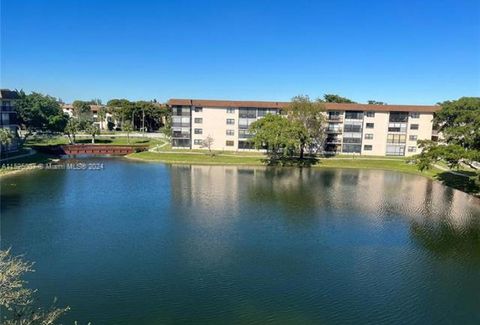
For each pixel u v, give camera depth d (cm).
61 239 4025
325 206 5569
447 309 2802
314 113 9888
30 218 4716
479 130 6406
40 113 12775
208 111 10981
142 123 18012
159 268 3366
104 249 3772
